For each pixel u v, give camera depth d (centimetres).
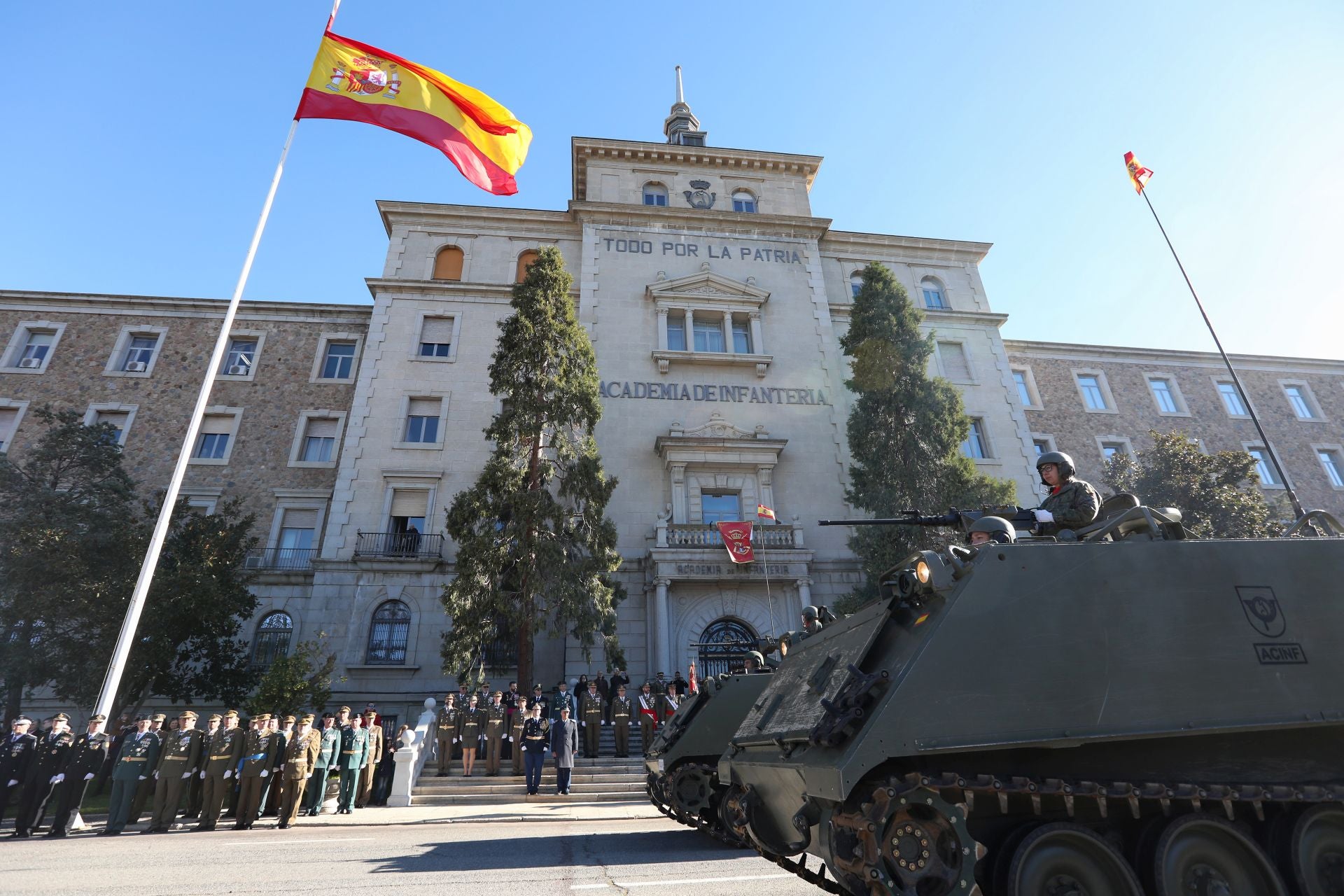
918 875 344
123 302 3023
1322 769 410
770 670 949
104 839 1034
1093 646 398
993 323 3294
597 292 2970
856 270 3369
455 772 1647
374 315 2869
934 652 382
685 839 905
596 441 2608
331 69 1617
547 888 595
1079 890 367
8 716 1834
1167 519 467
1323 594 438
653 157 3372
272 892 591
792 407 2861
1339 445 3612
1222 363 3766
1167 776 393
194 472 2733
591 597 2022
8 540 1866
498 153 1691
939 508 2175
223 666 2189
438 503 2559
